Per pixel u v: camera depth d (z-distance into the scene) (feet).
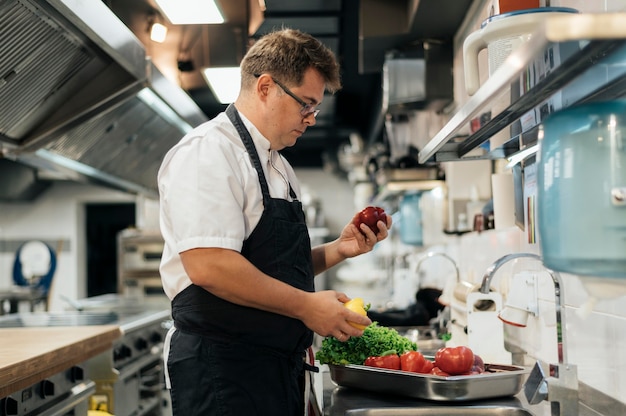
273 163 5.86
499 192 7.61
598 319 5.46
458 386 5.42
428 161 6.40
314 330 5.25
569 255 3.35
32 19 7.13
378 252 27.02
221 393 5.27
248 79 5.66
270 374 5.41
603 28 2.67
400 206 15.12
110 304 16.01
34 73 8.16
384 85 12.84
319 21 14.98
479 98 3.90
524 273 6.95
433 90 11.72
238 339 5.32
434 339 9.48
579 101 4.28
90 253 33.22
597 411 5.42
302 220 5.80
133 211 33.55
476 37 5.29
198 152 5.23
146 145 14.49
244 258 5.06
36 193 28.96
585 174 3.30
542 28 2.74
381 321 10.40
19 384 6.42
